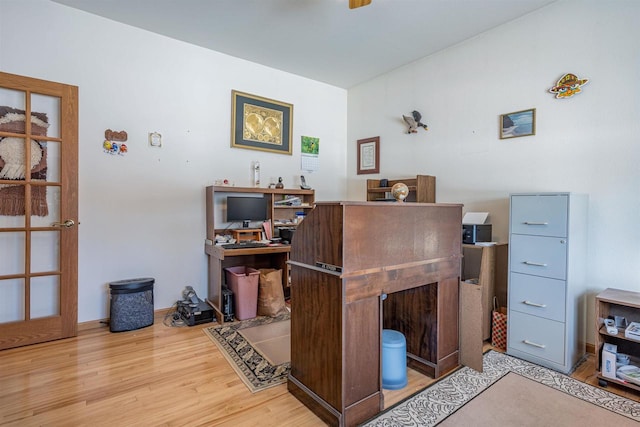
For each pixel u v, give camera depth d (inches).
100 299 122.0
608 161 98.5
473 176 133.2
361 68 164.1
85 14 117.3
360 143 185.0
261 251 134.1
